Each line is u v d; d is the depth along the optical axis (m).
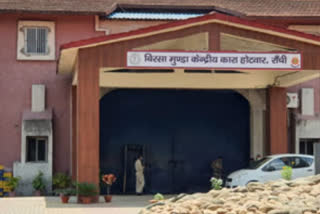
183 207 14.55
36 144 31.64
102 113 33.06
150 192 33.12
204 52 25.02
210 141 33.81
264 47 26.62
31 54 31.81
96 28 31.97
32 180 30.97
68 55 26.16
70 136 31.78
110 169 32.91
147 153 33.25
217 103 33.94
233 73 31.52
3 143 31.44
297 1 34.09
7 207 22.94
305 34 25.58
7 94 31.64
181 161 33.53
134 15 32.19
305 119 33.16
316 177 16.80
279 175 27.58
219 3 33.50
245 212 13.44
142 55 25.03
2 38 31.72
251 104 33.41
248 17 32.16
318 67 25.70
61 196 25.02
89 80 25.14
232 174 28.11
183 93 33.69
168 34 25.27
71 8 31.31
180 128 33.62
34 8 31.02
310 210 13.09
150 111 33.41
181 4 32.91
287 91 33.41
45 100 31.81
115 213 20.39
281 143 32.31
